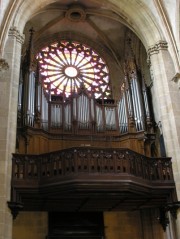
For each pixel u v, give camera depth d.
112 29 26.16
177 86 18.56
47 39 26.67
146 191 16.58
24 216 20.69
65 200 17.14
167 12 19.41
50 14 24.80
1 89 16.70
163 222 19.88
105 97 25.88
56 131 22.00
